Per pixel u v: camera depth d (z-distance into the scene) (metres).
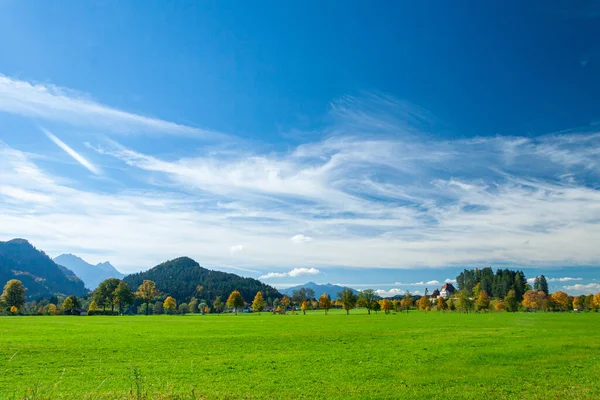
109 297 172.50
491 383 26.69
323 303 167.50
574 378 27.91
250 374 30.39
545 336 55.94
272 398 23.02
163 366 33.88
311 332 65.44
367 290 169.12
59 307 184.75
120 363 35.25
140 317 133.00
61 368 32.66
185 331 67.44
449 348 43.78
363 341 52.16
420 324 86.00
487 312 174.75
